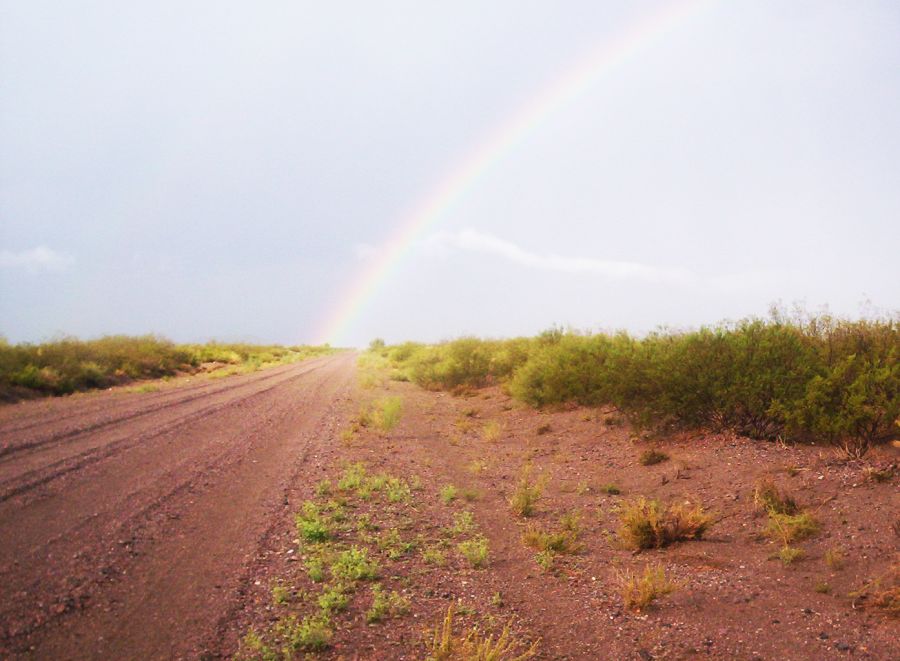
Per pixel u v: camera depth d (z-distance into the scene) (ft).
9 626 13.48
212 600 15.69
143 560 18.01
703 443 32.83
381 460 34.96
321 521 22.70
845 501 22.75
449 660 13.44
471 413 54.03
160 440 35.55
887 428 27.81
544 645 14.60
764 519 22.97
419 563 19.79
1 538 18.79
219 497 25.13
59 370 60.18
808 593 17.19
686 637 15.01
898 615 15.40
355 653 13.65
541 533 23.21
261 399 58.80
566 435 41.37
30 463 28.22
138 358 79.71
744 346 34.09
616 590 18.10
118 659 12.59
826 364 31.63
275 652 13.29
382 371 106.32
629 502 27.35
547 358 53.42
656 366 37.42
